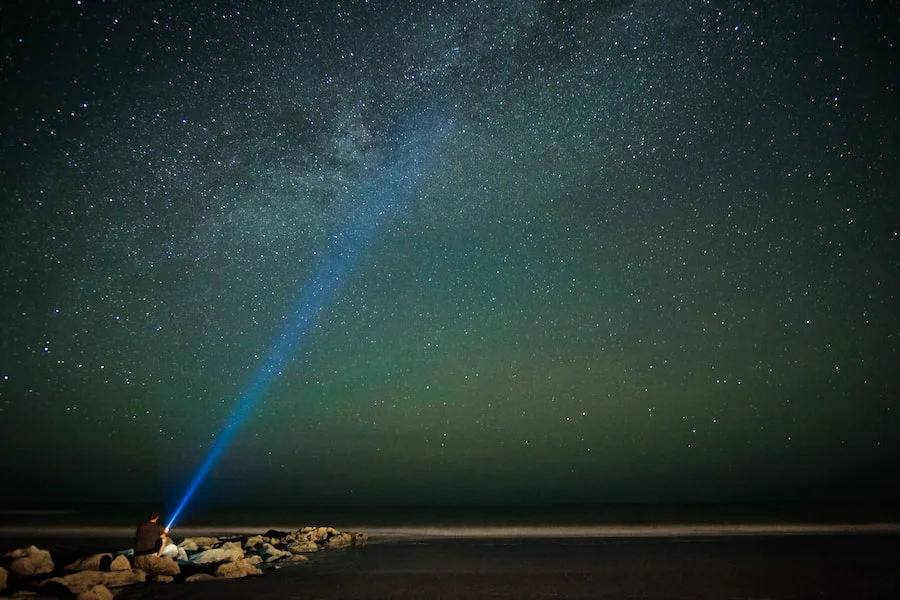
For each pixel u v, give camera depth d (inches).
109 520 1633.9
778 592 456.8
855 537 957.8
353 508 3228.3
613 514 2053.4
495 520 1727.4
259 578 515.2
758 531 1114.7
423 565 614.9
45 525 1401.3
